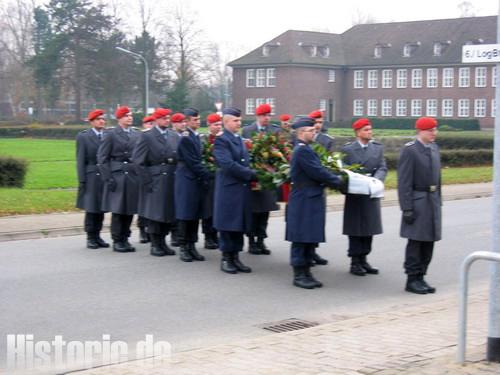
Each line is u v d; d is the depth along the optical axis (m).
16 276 9.94
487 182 25.22
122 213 11.67
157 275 10.16
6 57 92.00
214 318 8.10
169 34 76.94
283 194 10.27
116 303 8.62
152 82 75.44
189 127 10.97
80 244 12.63
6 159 20.17
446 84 78.62
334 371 5.85
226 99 99.12
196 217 11.06
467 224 15.66
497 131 5.91
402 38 82.75
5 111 91.75
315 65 83.06
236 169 10.06
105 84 72.94
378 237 13.71
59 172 26.64
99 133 12.12
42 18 92.75
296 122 9.49
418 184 9.16
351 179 9.59
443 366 5.89
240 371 5.92
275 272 10.53
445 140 37.94
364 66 83.50
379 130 76.44
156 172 11.30
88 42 73.19
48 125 67.44
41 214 15.58
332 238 13.55
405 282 10.06
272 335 7.09
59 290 9.20
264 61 83.81
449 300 8.73
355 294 9.35
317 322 8.03
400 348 6.53
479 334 7.00
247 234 11.28
